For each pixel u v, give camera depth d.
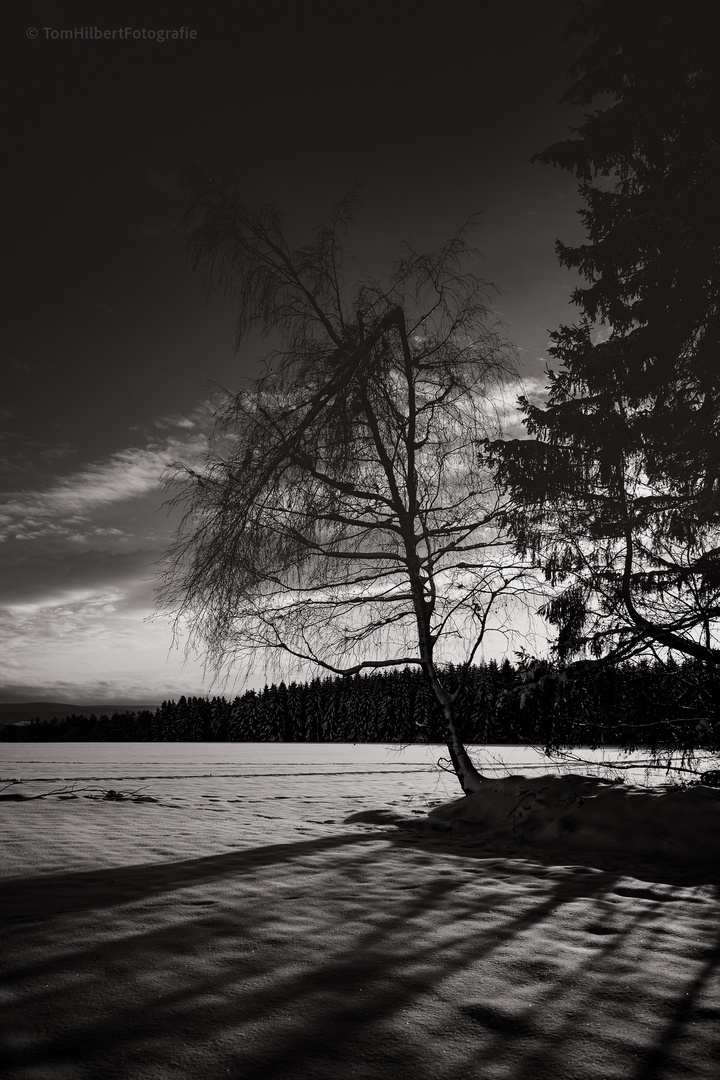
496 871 6.27
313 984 3.24
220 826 8.98
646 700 8.80
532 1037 2.72
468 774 10.34
